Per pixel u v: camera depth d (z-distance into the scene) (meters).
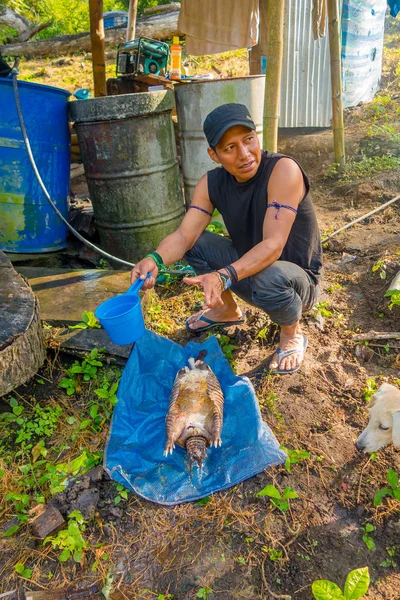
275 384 3.03
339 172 6.59
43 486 2.53
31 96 4.08
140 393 2.95
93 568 2.17
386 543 2.22
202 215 2.94
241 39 6.02
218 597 2.06
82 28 16.19
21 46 13.20
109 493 2.46
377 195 5.71
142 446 2.66
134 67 5.38
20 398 2.99
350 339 3.39
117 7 16.80
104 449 2.63
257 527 2.29
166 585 2.11
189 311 3.87
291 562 2.17
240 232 2.91
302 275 2.86
